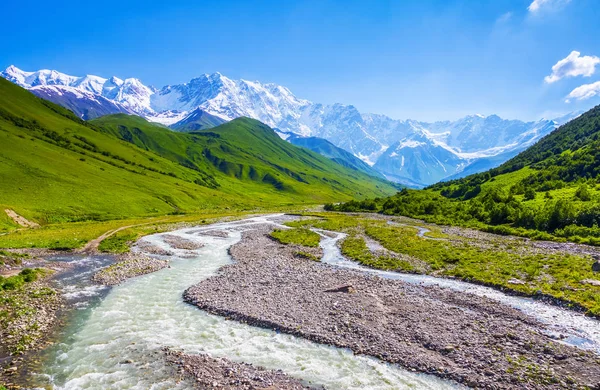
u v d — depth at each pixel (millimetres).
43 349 22750
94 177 138000
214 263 49719
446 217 106250
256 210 164375
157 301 32656
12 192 98125
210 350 22984
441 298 32875
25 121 192375
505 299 32469
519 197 115375
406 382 19469
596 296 30531
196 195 173875
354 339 24578
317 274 42094
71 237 65250
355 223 99000
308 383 19281
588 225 66500
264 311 29562
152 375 19797
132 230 77250
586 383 18766
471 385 19047
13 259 43844
